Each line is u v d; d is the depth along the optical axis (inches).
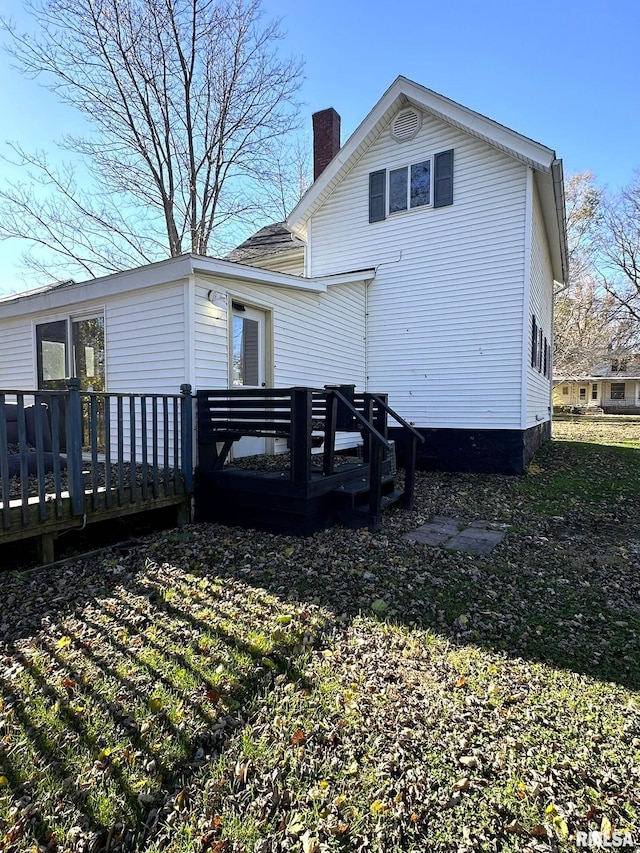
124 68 565.0
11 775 72.1
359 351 388.2
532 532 202.5
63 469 247.3
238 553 168.9
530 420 378.6
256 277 251.6
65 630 114.6
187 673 97.4
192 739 79.7
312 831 63.8
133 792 69.6
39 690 91.7
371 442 193.8
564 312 1222.3
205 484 210.7
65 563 158.7
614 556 172.9
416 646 109.1
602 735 81.0
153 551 171.3
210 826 64.6
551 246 470.9
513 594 138.9
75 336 281.0
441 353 366.6
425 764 74.7
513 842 62.5
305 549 172.7
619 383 1493.6
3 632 113.9
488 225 342.6
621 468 352.2
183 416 205.6
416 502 258.4
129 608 126.3
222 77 604.7
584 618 124.1
